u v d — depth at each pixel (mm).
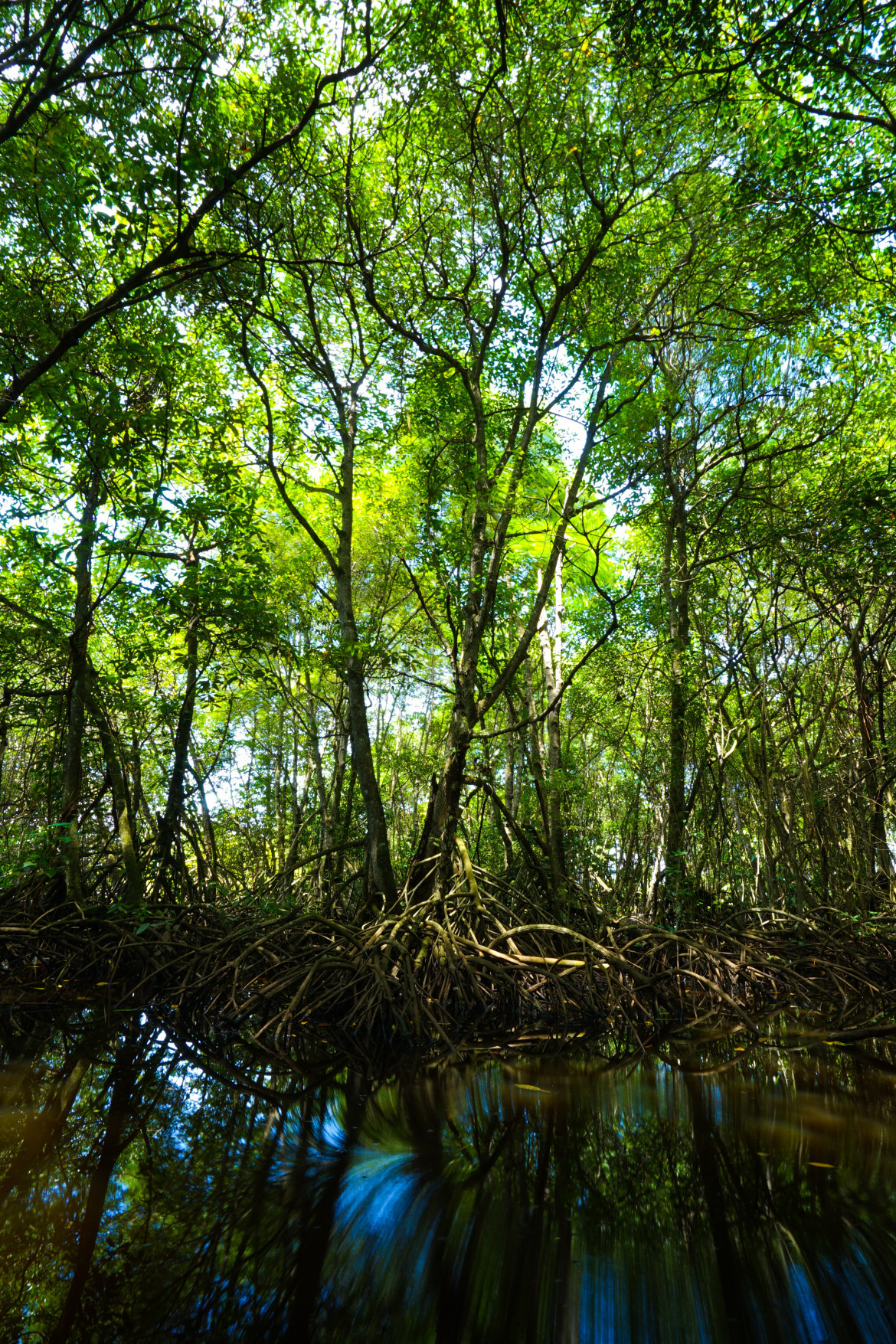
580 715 16516
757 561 11680
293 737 20734
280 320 10078
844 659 12219
